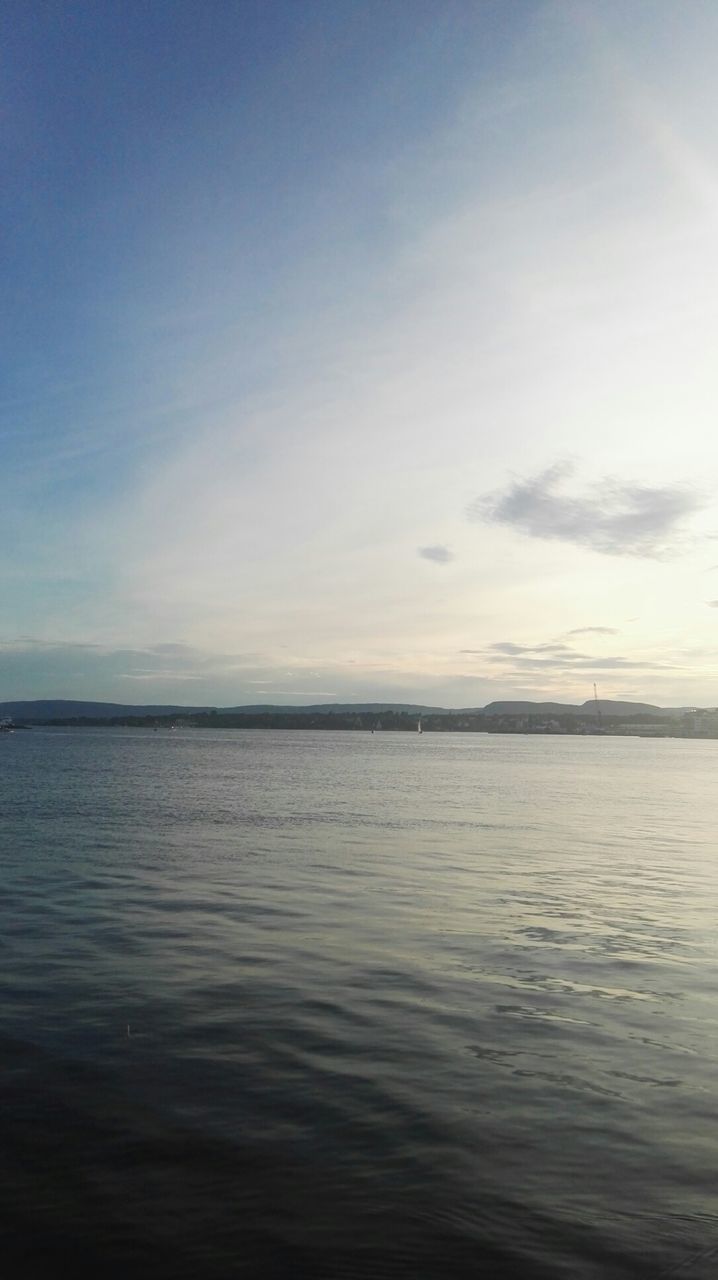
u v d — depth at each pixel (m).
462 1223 7.04
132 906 19.14
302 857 26.69
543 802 51.06
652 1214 7.21
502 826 37.28
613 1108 9.22
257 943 16.05
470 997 13.02
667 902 20.78
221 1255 6.61
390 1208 7.24
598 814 44.06
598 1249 6.72
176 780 63.78
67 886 21.39
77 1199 7.30
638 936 17.16
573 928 17.78
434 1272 6.44
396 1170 7.85
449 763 107.06
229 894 20.59
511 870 25.09
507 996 13.09
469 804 48.44
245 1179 7.65
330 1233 6.89
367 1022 11.82
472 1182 7.67
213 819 37.47
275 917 18.20
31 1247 6.66
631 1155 8.20
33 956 14.98
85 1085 9.58
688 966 14.95
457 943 16.33
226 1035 11.23
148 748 143.50
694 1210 7.28
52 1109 8.95
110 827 33.94
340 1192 7.47
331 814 40.78
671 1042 11.23
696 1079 10.03
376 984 13.59
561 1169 7.92
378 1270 6.45
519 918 18.61
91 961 14.71
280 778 69.25
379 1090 9.59
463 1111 9.09
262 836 31.83
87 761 93.19
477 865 25.88
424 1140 8.43
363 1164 7.94
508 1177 7.76
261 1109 9.05
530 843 31.58
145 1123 8.67
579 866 26.22
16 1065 10.10
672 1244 6.79
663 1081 9.97
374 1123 8.77
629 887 22.72
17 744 159.12
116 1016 11.90
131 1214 7.10
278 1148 8.22
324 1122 8.77
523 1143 8.40
